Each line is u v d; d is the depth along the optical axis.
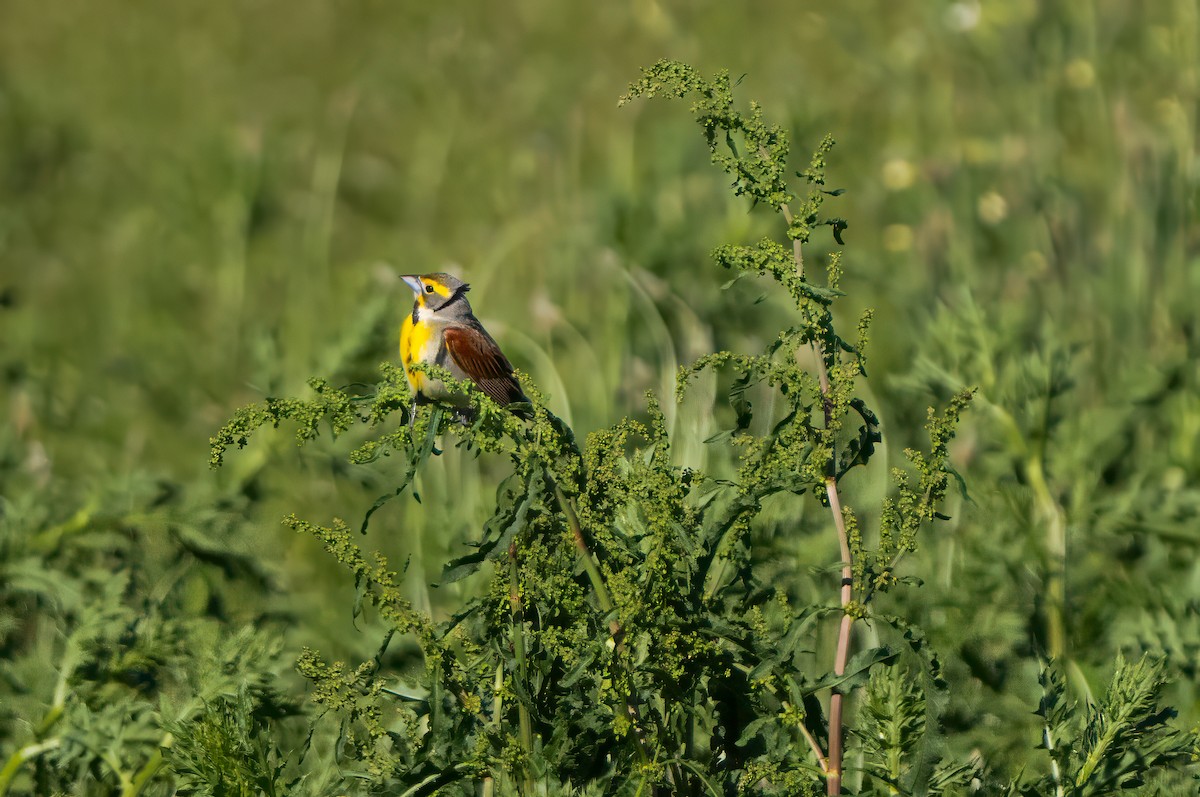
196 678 7.61
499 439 6.09
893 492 9.31
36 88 21.86
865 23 21.00
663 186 15.45
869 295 13.35
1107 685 6.78
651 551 5.88
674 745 6.12
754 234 13.78
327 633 8.96
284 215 17.30
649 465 6.25
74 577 8.66
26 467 10.85
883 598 8.29
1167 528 9.19
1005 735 7.50
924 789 5.76
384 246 16.48
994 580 8.33
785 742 6.09
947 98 17.11
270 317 14.87
